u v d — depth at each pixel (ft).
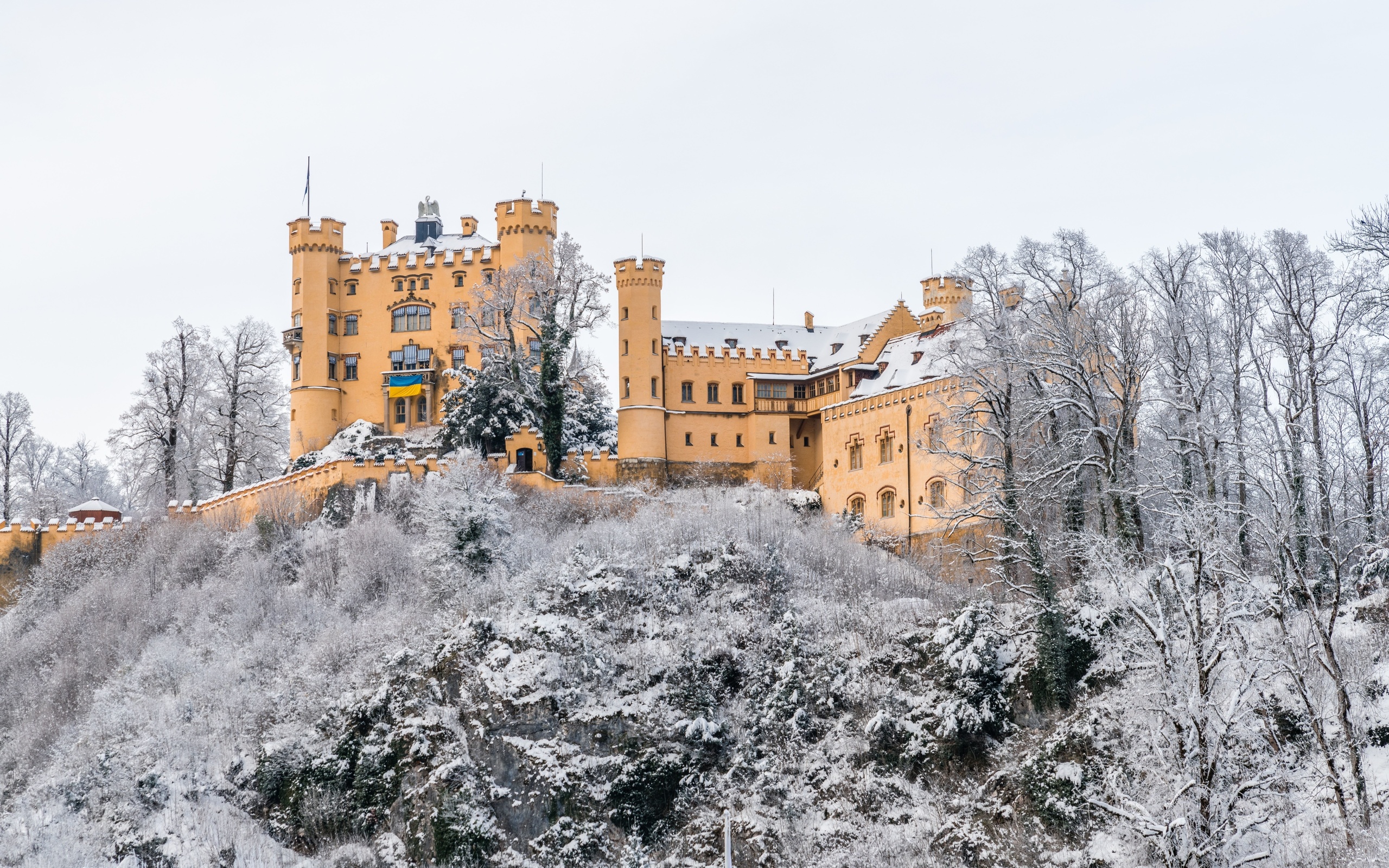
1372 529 209.26
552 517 278.26
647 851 187.21
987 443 247.50
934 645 202.08
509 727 198.70
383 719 206.80
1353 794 149.59
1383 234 188.34
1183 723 150.71
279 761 205.77
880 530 290.56
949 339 256.52
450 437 316.40
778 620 221.87
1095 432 208.44
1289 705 165.17
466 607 225.35
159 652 239.91
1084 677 187.01
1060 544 204.33
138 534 299.38
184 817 199.00
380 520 270.87
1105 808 152.66
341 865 191.31
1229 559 169.89
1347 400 224.74
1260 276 237.45
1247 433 217.56
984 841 174.81
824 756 196.75
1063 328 215.51
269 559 272.10
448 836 187.83
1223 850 143.13
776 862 182.80
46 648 261.03
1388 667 168.96
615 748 198.18
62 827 199.31
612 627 217.97
